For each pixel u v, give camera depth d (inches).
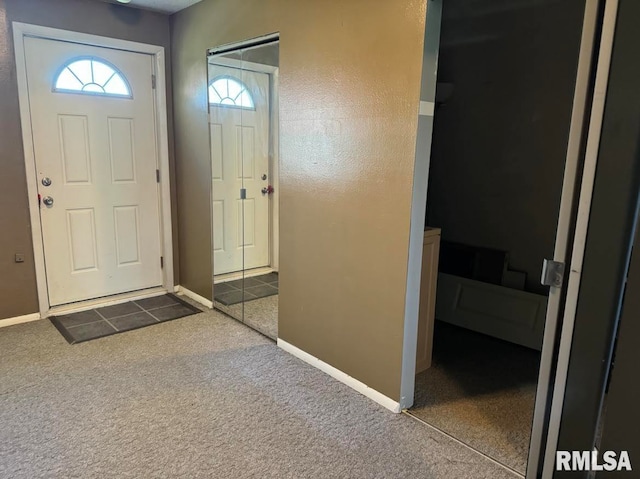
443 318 134.2
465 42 126.6
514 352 115.7
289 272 108.2
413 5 73.6
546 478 62.9
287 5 97.4
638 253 49.8
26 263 124.4
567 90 109.6
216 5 119.7
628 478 53.0
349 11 83.9
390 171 81.3
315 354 104.2
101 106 132.6
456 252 134.6
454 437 79.7
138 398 90.1
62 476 68.4
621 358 51.7
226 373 101.0
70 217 132.1
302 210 101.5
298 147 99.9
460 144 131.9
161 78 141.6
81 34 124.3
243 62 115.1
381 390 89.4
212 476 69.0
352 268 91.6
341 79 87.6
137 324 127.7
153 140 145.0
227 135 124.5
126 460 72.1
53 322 126.7
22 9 114.3
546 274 59.6
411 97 75.9
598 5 51.1
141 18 134.5
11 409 85.4
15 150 118.2
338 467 71.5
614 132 50.9
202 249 141.8
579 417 58.2
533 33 113.3
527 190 120.0
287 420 83.7
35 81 120.0
